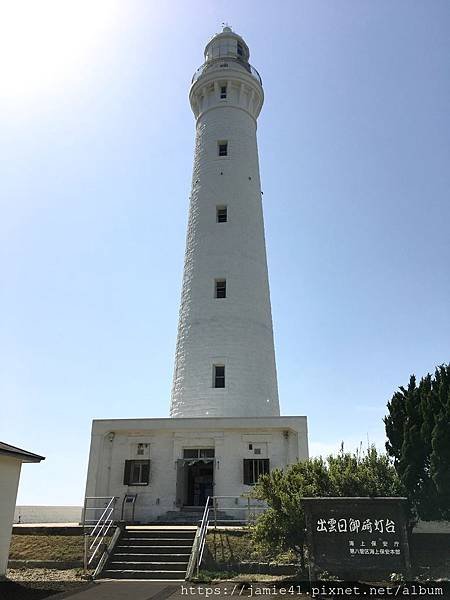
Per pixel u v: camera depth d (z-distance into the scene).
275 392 27.81
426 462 16.22
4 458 16.11
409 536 15.96
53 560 16.94
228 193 30.70
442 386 16.52
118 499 23.05
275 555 16.36
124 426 24.05
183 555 16.66
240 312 27.75
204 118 34.00
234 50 37.12
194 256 29.75
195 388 26.42
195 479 25.06
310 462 16.03
